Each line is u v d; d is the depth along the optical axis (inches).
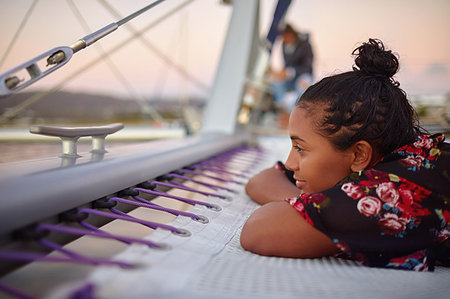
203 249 29.2
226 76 112.4
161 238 29.2
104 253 27.4
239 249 32.5
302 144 33.7
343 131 31.8
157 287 19.2
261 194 49.6
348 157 32.9
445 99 142.8
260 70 120.1
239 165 77.8
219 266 24.9
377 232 30.4
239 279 22.1
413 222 30.4
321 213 30.5
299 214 30.9
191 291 19.2
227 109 111.4
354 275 26.3
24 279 22.2
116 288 18.6
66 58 32.4
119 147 53.9
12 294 18.7
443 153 31.9
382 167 32.0
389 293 21.8
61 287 19.2
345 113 31.4
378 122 31.6
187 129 142.9
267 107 157.8
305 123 33.2
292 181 53.4
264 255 31.5
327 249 31.3
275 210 32.1
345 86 32.1
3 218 22.5
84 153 42.9
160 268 22.3
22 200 24.4
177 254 25.8
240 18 111.4
